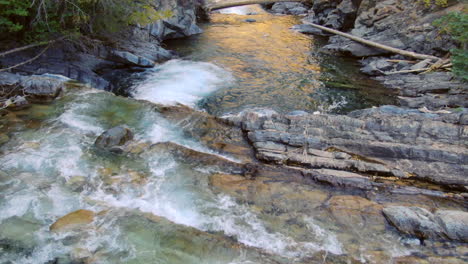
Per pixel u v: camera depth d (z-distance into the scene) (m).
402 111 8.56
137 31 14.80
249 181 6.16
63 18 10.88
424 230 5.01
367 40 15.33
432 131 6.69
